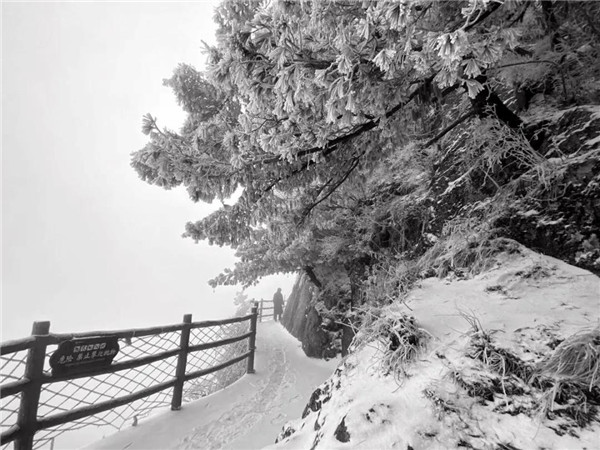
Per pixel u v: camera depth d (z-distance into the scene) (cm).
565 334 171
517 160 310
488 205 323
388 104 241
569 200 257
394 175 584
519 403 153
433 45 162
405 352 207
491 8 175
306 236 629
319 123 252
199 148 313
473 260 289
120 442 313
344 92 191
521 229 281
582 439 129
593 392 143
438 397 168
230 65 202
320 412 225
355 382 224
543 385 153
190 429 351
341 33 177
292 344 977
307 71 198
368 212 571
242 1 258
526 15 339
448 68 171
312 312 891
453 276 294
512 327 192
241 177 309
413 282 339
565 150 279
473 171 363
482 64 169
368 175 432
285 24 187
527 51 346
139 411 359
